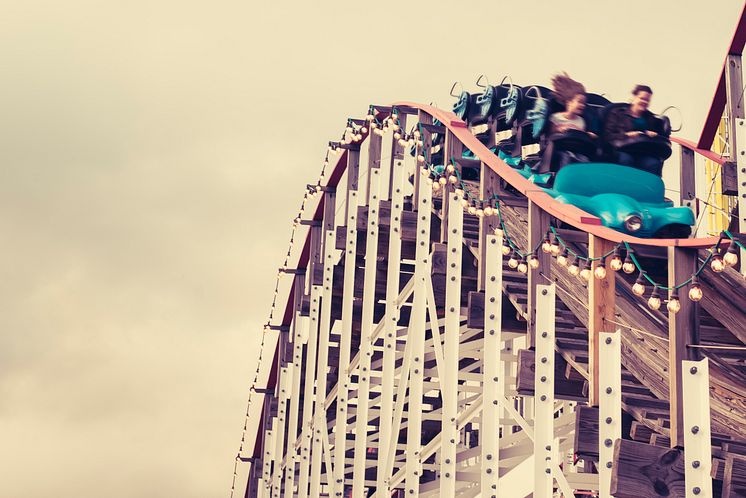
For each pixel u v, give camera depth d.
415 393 19.81
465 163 20.67
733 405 12.93
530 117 20.39
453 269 18.34
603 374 11.46
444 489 17.47
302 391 32.56
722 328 14.49
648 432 12.65
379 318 26.86
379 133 24.80
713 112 20.34
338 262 28.97
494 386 15.65
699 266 14.66
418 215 20.91
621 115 19.14
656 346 14.27
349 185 26.83
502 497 25.05
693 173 21.25
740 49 19.42
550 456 13.32
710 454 10.38
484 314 17.38
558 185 18.59
